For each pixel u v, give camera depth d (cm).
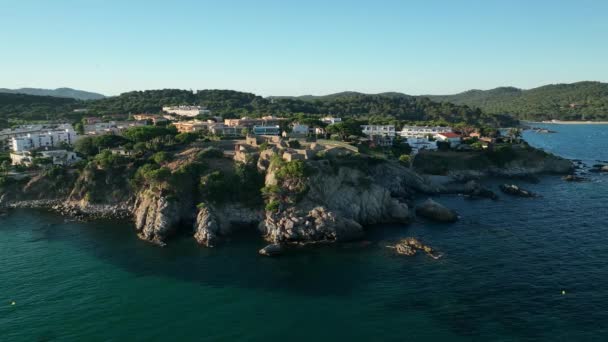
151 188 11106
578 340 5634
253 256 8681
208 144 14638
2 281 7475
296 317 6316
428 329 5962
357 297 6912
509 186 14688
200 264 8269
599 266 7912
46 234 9988
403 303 6681
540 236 9706
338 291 7125
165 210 10169
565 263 8094
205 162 12312
